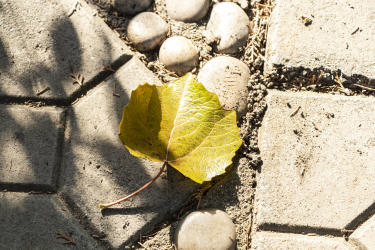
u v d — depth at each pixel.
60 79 0.57
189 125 0.53
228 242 0.55
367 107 0.56
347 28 0.57
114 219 0.55
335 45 0.57
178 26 0.58
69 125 0.56
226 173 0.56
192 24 0.58
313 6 0.57
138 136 0.53
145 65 0.58
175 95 0.53
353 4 0.57
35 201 0.55
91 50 0.57
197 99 0.53
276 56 0.57
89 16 0.58
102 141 0.56
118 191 0.55
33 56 0.57
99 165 0.56
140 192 0.55
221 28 0.57
